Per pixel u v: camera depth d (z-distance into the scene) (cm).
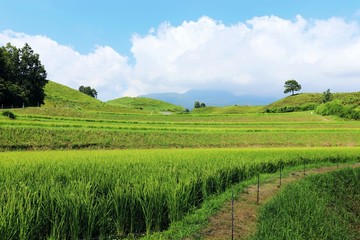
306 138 5619
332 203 1712
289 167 2884
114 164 1833
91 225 992
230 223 1246
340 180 2291
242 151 3416
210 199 1556
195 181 1509
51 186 1113
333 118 9462
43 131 4269
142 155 2603
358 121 8700
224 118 9212
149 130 5403
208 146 4944
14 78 8581
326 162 3303
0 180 1295
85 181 1227
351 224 1473
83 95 16525
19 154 2598
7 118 5100
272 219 1171
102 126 5259
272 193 1839
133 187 1239
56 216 949
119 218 1080
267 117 9519
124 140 4662
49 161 1950
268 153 3216
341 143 5434
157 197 1184
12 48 8781
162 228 1204
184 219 1224
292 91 19475
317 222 1199
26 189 1030
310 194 1616
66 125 4981
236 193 1719
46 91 14238
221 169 1938
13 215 889
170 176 1488
